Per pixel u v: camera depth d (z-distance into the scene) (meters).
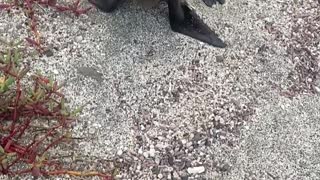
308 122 1.67
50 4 1.78
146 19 1.81
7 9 1.76
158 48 1.76
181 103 1.66
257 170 1.56
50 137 1.54
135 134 1.59
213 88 1.70
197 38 1.78
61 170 1.48
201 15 1.83
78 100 1.62
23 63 1.66
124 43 1.75
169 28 1.80
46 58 1.69
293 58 1.79
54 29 1.75
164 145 1.58
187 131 1.61
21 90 1.60
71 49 1.72
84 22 1.77
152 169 1.53
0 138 1.51
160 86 1.68
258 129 1.64
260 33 1.83
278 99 1.70
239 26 1.83
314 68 1.79
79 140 1.55
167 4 1.84
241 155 1.58
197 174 1.54
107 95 1.65
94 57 1.71
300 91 1.73
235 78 1.73
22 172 1.46
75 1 1.81
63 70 1.67
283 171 1.57
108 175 1.50
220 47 1.78
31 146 1.50
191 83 1.70
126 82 1.68
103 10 1.79
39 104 1.56
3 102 1.53
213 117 1.64
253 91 1.71
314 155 1.61
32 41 1.71
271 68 1.76
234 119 1.65
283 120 1.67
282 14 1.88
